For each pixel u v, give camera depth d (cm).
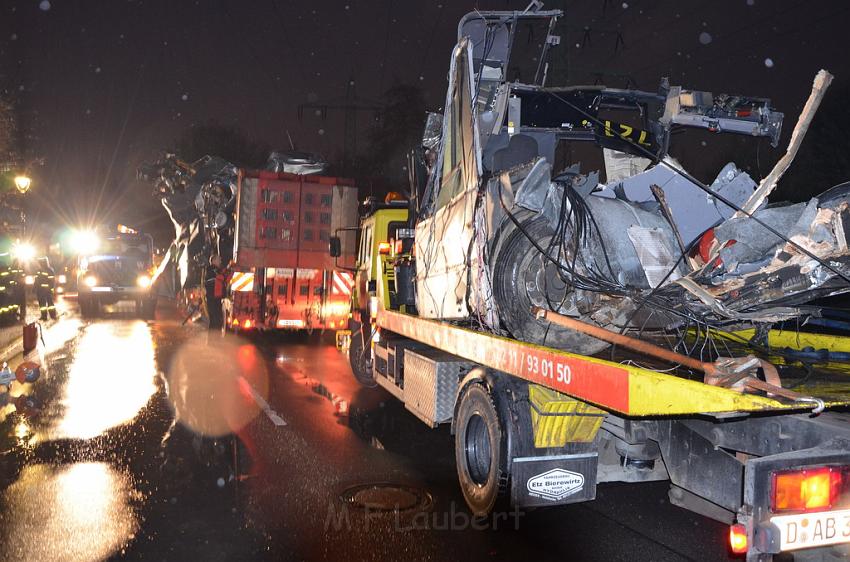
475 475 571
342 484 632
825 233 468
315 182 1557
